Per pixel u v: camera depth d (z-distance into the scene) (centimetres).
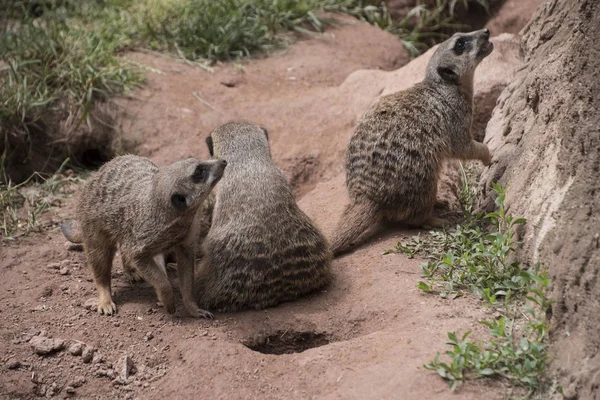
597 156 575
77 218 741
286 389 574
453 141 795
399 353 566
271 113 1059
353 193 792
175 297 738
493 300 609
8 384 623
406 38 1370
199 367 618
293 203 733
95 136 1044
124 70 1095
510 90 887
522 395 516
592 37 594
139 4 1284
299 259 705
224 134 763
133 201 687
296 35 1298
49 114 1043
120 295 749
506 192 724
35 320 694
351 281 715
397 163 766
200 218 711
